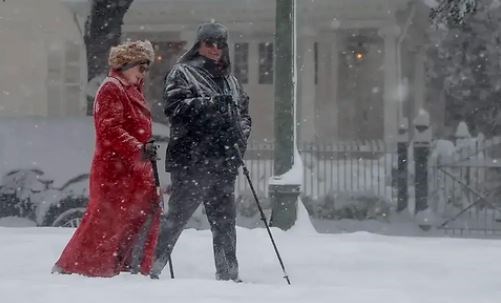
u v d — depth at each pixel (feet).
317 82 202.28
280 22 85.66
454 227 122.62
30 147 93.56
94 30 141.49
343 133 205.26
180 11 200.64
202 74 48.65
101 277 45.75
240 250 61.72
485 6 177.99
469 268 54.19
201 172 47.83
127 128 49.11
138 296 35.94
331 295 36.86
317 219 126.82
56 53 224.74
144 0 196.24
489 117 180.96
